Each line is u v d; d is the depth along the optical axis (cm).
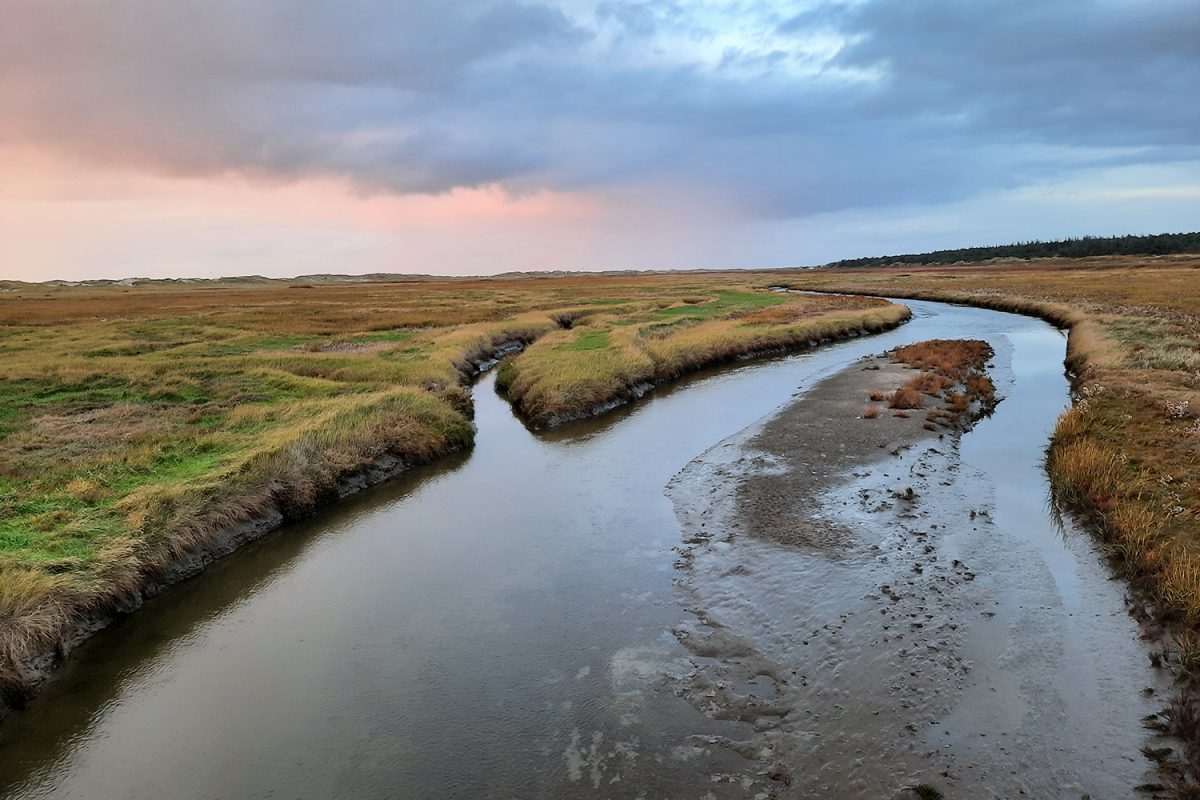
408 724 818
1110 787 667
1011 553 1175
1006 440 1855
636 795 691
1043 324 4559
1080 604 1007
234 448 1636
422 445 1875
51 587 998
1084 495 1316
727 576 1141
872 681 846
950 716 778
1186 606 905
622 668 907
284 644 1009
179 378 2469
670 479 1652
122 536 1170
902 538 1246
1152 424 1688
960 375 2653
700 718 801
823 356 3556
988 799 660
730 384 2853
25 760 797
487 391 2906
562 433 2158
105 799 729
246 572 1247
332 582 1198
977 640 923
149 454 1557
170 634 1045
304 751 783
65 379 2420
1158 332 3114
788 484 1552
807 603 1037
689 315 5016
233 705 872
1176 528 1119
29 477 1418
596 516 1443
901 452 1745
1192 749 698
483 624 1036
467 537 1367
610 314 5159
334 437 1731
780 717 795
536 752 761
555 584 1152
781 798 677
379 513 1514
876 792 677
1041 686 823
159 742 811
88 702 889
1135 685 817
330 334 4006
